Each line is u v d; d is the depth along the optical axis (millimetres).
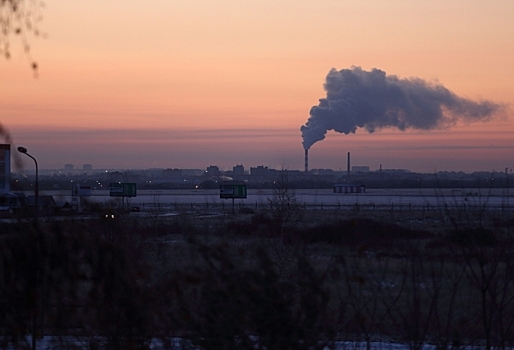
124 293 17031
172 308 16109
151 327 16766
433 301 15828
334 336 14891
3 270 16422
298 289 15117
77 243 17047
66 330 17062
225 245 16078
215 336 14891
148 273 17859
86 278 17062
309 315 14727
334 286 17844
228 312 14852
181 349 16125
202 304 15250
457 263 16500
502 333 16109
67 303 16953
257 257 15914
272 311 14570
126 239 19500
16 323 16438
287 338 14523
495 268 15727
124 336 16828
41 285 16719
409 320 16328
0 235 16531
